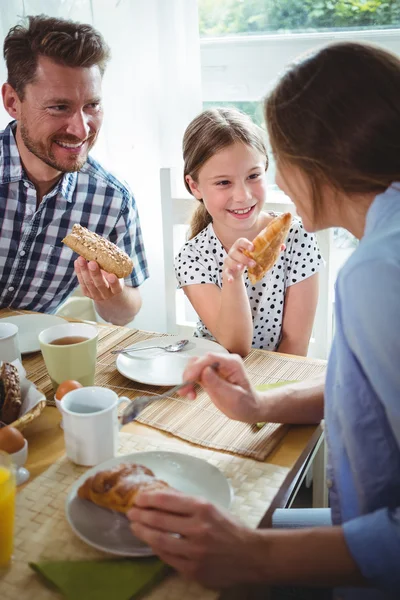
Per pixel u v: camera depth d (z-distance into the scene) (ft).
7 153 5.44
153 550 2.29
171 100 6.95
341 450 2.69
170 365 3.97
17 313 5.22
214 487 2.68
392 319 2.17
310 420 3.33
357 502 2.61
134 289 6.02
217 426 3.29
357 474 2.53
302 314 5.41
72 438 2.91
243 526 2.31
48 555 2.36
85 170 5.75
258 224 5.46
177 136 7.09
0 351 3.68
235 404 3.14
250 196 5.02
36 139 5.07
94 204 5.79
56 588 2.22
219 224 5.44
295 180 2.64
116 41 6.90
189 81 6.90
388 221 2.36
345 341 2.49
